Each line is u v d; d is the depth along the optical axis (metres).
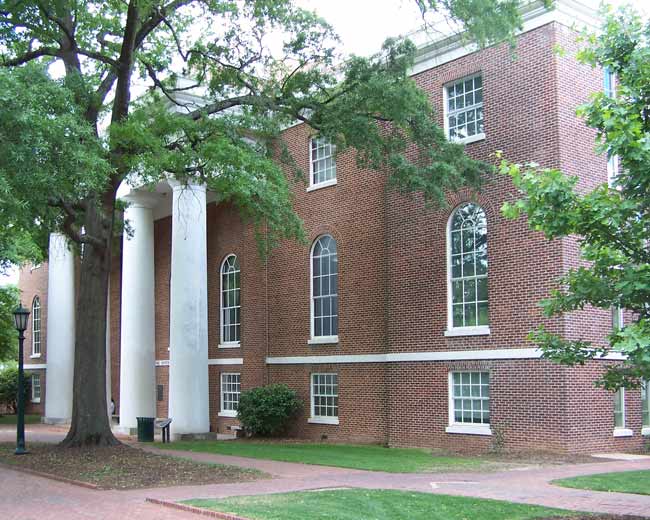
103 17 22.80
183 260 28.08
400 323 24.59
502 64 22.36
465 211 23.11
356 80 21.23
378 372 25.55
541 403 20.41
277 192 19.83
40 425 36.69
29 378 48.69
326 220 28.06
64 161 14.92
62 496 14.02
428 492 13.51
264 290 30.84
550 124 20.95
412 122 21.05
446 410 22.84
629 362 9.38
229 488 14.67
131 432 30.53
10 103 13.83
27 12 20.17
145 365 31.33
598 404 20.61
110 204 21.55
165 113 20.11
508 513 11.21
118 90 20.89
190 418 27.45
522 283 21.14
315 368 28.05
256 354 30.98
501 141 22.20
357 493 13.35
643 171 9.37
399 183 21.33
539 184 9.80
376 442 25.25
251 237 31.86
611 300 9.88
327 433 27.22
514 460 19.14
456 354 22.66
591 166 21.42
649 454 20.70
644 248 10.21
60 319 37.72
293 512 11.40
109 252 21.69
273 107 21.78
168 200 35.22
